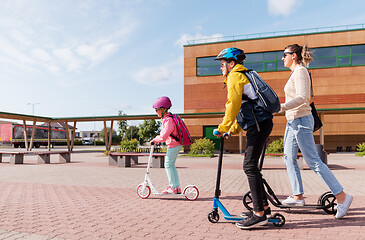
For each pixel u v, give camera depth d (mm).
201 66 29000
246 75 3307
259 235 3115
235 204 4773
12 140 40969
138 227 3510
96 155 23328
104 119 26828
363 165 12320
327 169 3686
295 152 4105
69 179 8367
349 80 25891
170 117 5266
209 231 3307
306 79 3791
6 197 5586
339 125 26156
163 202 5051
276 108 3236
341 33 26172
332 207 3912
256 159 3318
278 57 27188
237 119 3445
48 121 28797
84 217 4020
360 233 3109
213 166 12836
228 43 28281
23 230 3424
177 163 14773
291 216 3887
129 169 11477
